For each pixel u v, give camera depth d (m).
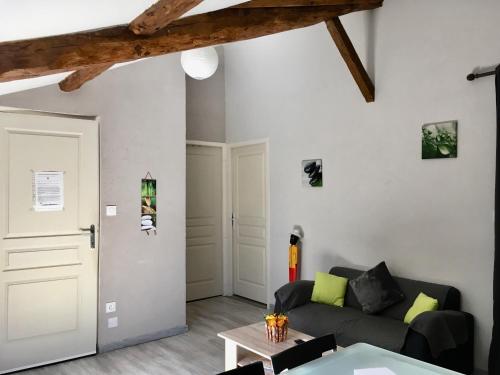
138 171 4.02
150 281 4.09
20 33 1.96
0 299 3.28
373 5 3.85
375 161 3.95
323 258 4.46
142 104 4.05
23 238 3.38
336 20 3.64
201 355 3.70
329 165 4.39
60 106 3.56
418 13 3.61
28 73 2.14
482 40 3.19
